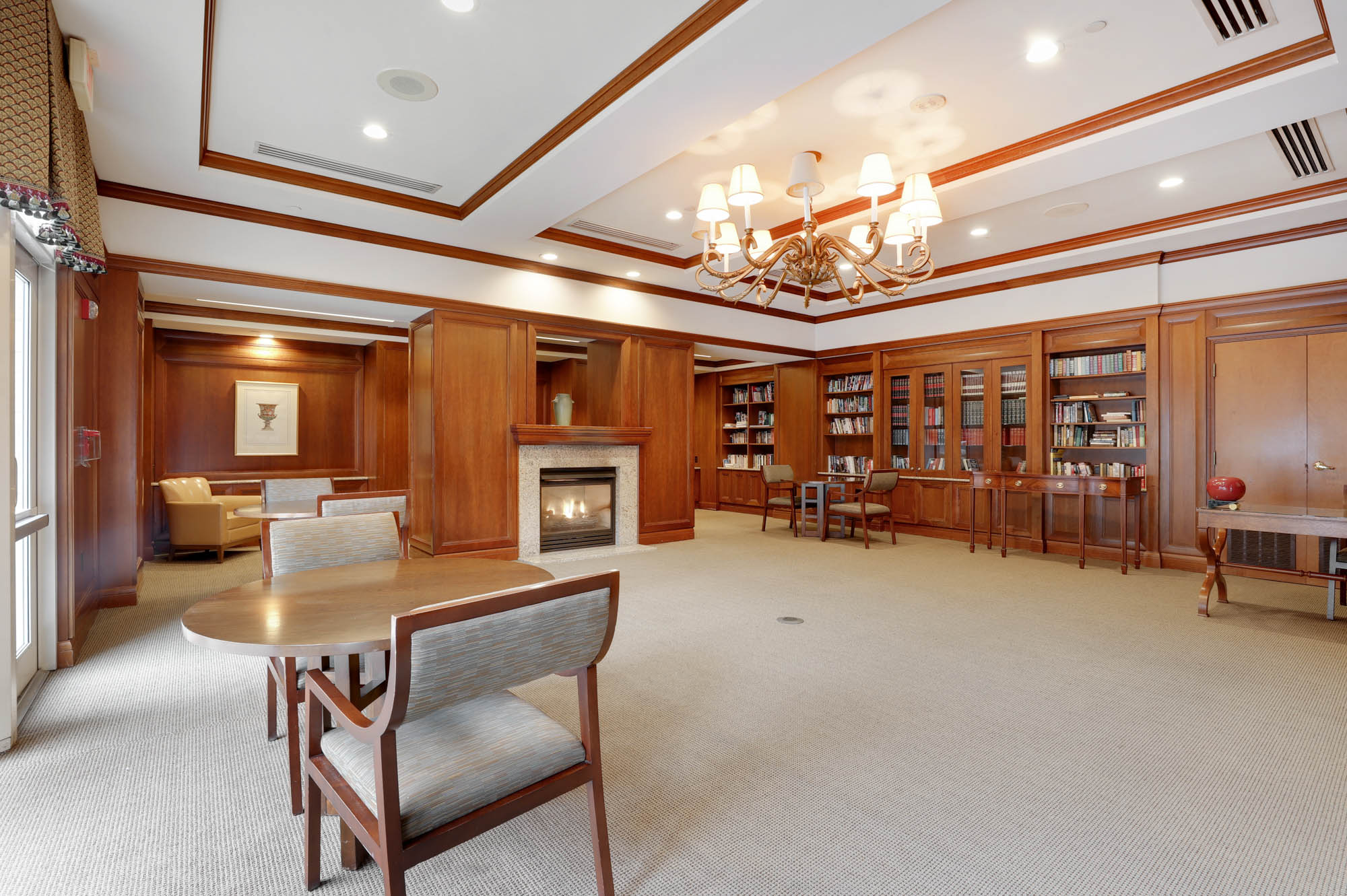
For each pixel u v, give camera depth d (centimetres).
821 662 329
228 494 728
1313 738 246
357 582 203
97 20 241
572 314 642
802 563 602
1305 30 279
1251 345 538
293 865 171
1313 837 184
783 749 237
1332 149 394
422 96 324
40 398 319
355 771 138
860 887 163
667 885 163
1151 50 295
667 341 721
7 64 197
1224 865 172
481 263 579
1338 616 417
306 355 785
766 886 163
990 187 416
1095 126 353
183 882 164
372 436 805
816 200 478
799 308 837
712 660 333
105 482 430
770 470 800
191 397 722
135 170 391
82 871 168
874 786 212
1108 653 344
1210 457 557
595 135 338
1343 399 496
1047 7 265
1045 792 208
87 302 354
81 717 263
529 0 250
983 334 711
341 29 269
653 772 220
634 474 692
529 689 292
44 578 317
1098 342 626
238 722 260
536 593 129
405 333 737
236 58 291
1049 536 668
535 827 188
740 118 333
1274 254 519
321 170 417
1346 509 418
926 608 436
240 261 459
